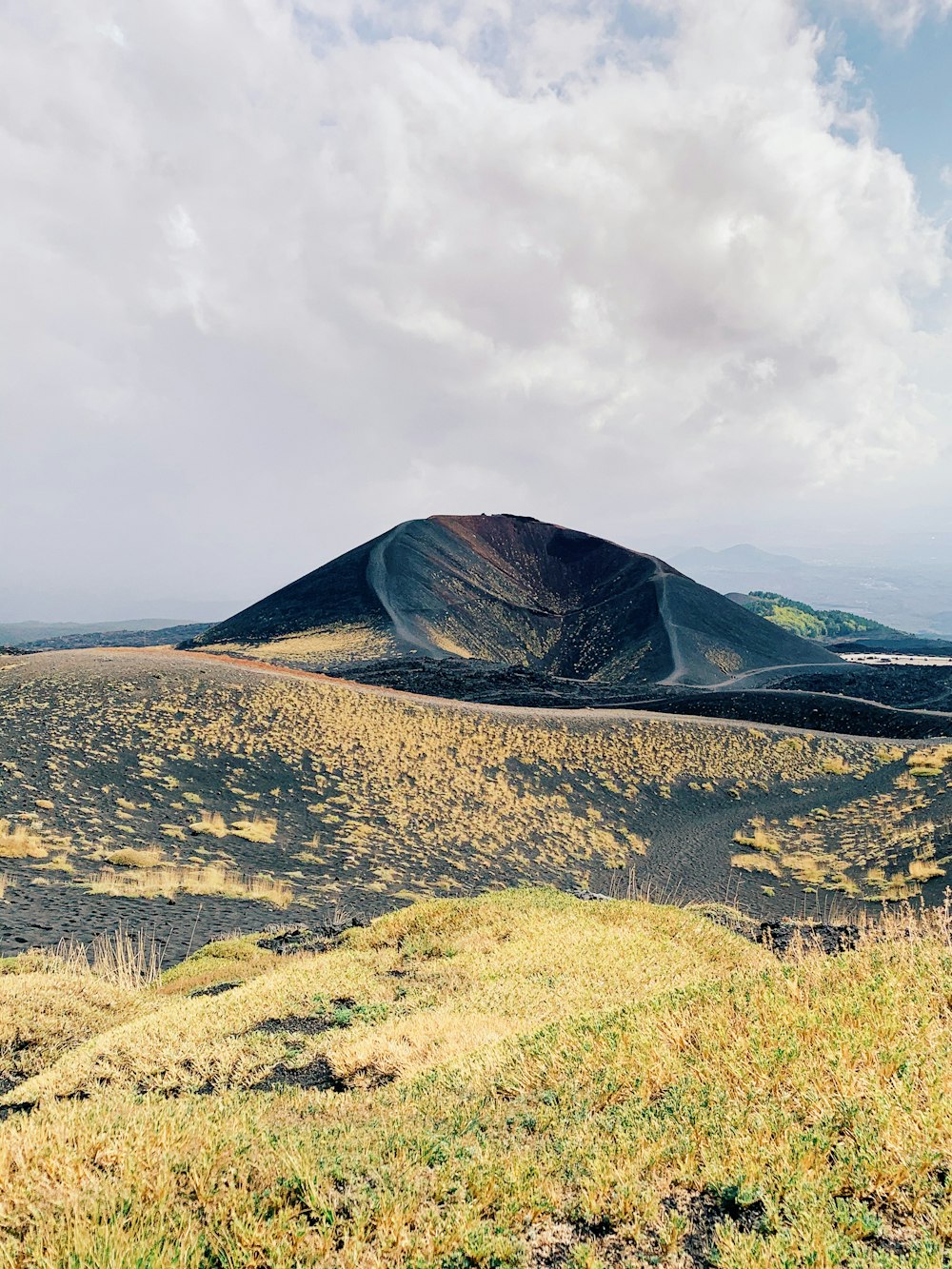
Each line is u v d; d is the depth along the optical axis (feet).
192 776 151.33
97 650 242.58
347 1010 35.73
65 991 41.68
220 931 76.74
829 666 588.09
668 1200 15.48
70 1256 14.17
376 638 518.78
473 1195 16.12
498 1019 31.19
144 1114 20.51
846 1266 12.75
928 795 154.92
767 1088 18.20
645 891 126.11
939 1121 15.62
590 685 371.97
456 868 128.98
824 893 114.93
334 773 167.32
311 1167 17.17
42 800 123.24
